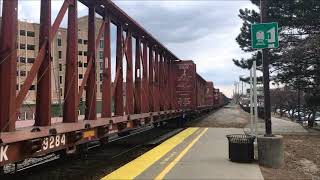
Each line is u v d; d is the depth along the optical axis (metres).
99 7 13.24
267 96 13.45
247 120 40.81
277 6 29.56
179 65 32.28
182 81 32.44
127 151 17.34
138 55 18.58
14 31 7.98
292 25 29.53
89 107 12.24
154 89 21.94
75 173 12.03
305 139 22.73
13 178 10.94
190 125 32.88
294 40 30.06
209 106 58.72
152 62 21.38
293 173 12.24
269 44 13.49
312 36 28.08
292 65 29.83
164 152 15.34
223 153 15.11
